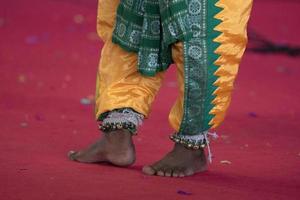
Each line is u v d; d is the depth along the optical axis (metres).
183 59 7.43
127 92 7.95
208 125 7.64
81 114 11.52
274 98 13.89
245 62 18.45
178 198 6.85
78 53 18.67
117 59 7.96
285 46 20.36
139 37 7.78
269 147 9.55
